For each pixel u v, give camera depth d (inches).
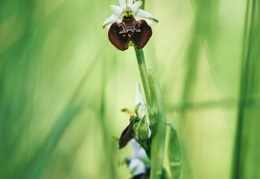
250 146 14.1
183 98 15.5
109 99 16.5
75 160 17.0
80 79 17.1
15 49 16.2
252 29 13.5
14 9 16.4
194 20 16.1
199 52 15.8
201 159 17.2
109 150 15.5
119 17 11.9
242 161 13.5
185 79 15.6
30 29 16.5
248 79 13.5
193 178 15.9
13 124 15.7
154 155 12.3
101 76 16.8
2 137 15.5
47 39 17.4
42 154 14.9
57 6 17.5
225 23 17.4
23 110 15.9
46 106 17.1
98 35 17.3
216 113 17.6
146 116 12.1
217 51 17.0
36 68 16.4
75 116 15.9
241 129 13.4
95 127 16.5
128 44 11.9
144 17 11.9
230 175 13.5
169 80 16.1
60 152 16.8
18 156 15.4
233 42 17.4
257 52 13.5
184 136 15.7
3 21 16.4
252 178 14.1
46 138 15.0
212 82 17.5
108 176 15.4
